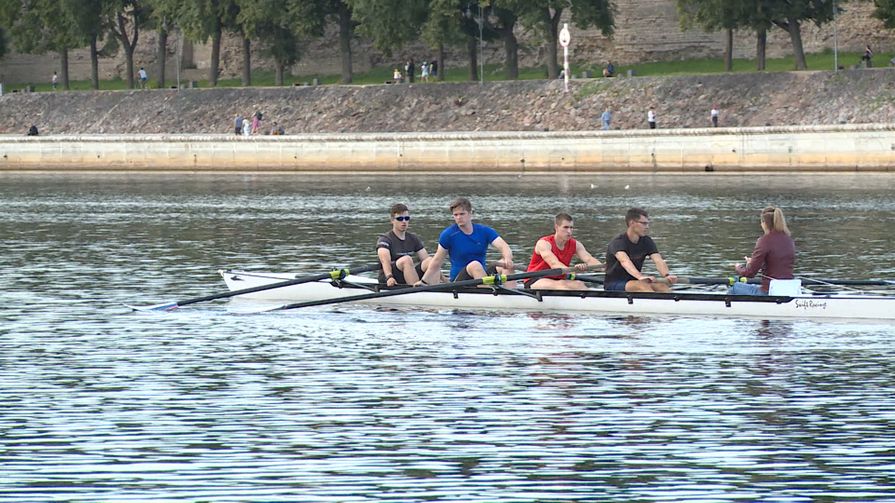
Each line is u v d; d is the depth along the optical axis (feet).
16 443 202.80
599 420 214.48
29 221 652.48
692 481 181.47
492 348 279.28
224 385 243.81
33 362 266.98
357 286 345.31
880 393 232.53
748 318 312.91
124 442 203.10
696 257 453.58
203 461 192.34
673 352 272.31
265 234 568.00
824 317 309.83
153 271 428.56
